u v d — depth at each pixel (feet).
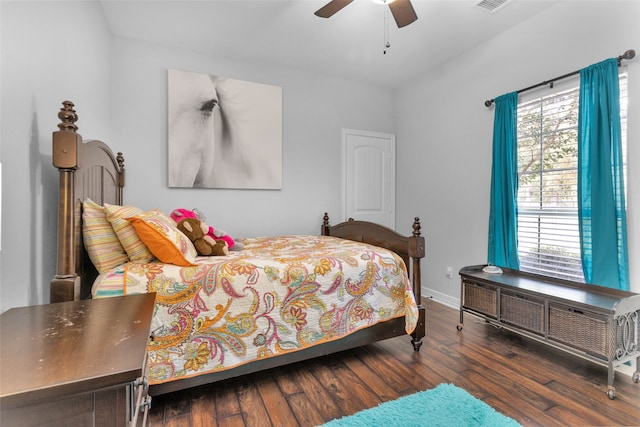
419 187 13.15
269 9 8.45
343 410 5.51
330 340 6.63
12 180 4.16
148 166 10.21
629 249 6.95
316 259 6.83
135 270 5.42
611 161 6.99
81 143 4.83
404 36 9.86
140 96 10.06
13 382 2.00
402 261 7.67
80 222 5.25
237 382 6.45
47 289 5.07
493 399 5.76
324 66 12.10
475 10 8.52
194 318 5.47
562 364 7.07
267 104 11.75
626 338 6.14
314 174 12.80
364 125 13.80
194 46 10.47
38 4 4.84
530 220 9.04
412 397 5.77
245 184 11.46
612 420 5.18
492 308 8.39
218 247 7.07
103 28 8.61
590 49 7.59
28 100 4.54
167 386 5.36
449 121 11.64
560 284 7.84
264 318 5.99
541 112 8.70
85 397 2.19
